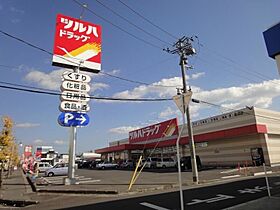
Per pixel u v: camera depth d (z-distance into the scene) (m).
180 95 8.24
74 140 19.50
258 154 30.77
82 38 20.94
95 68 21.03
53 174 33.19
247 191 12.23
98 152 68.25
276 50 8.02
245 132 30.61
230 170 26.27
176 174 25.25
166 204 10.11
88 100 19.94
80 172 37.28
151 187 15.46
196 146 39.66
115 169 42.31
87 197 13.06
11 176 35.00
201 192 12.74
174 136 42.91
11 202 12.66
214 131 35.66
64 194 14.35
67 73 19.42
